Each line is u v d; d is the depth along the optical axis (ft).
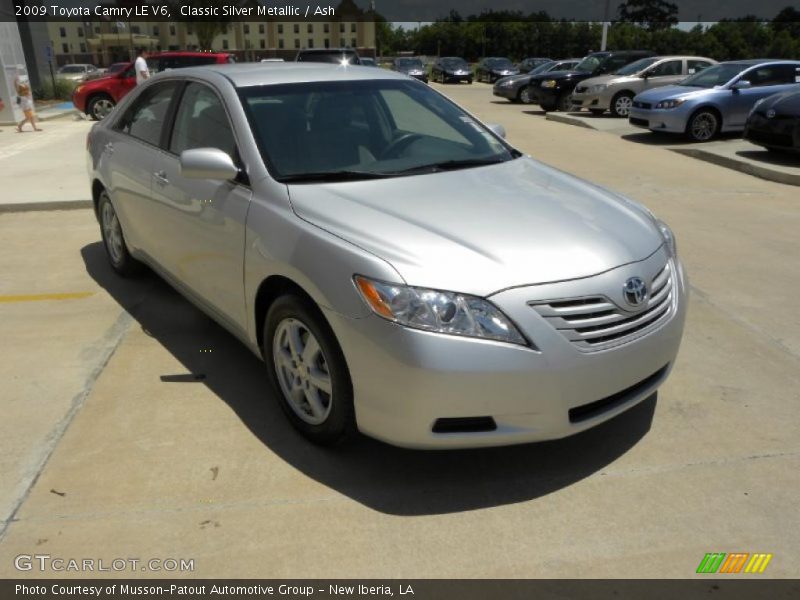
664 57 57.93
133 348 13.87
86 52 269.23
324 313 9.37
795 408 11.73
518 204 10.75
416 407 8.78
